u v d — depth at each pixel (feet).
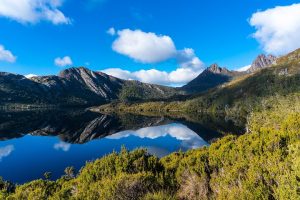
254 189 28.37
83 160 237.45
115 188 36.50
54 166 215.51
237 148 43.11
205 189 39.29
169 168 52.85
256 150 39.24
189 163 49.90
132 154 52.65
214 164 44.42
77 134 409.08
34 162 229.45
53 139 363.56
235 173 33.63
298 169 26.22
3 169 206.49
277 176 27.94
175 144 306.76
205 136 361.30
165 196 36.35
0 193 48.24
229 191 30.71
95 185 39.83
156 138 357.20
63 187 49.62
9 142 337.93
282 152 34.60
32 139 362.53
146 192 37.91
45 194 45.11
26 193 45.52
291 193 25.09
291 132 40.70
